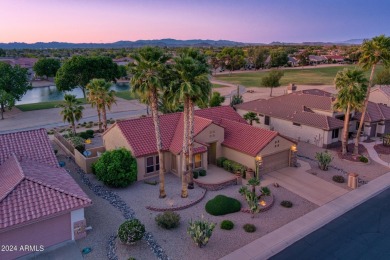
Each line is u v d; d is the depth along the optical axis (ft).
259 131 110.63
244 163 106.32
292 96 173.58
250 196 79.97
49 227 65.10
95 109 227.20
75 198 67.67
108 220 76.84
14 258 62.28
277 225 75.20
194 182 96.32
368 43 113.19
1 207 61.77
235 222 76.33
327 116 140.36
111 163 92.43
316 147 135.95
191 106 84.99
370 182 100.27
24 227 62.23
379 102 179.93
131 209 82.33
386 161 119.24
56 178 76.38
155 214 80.12
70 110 144.05
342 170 110.01
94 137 153.38
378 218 78.54
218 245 67.31
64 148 130.41
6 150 86.33
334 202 86.79
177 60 76.74
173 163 104.63
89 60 252.83
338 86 120.98
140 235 66.23
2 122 189.67
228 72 500.33
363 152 129.29
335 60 622.13
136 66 76.59
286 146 109.91
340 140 139.54
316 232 72.49
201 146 104.94
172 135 108.68
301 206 84.48
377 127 150.41
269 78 274.57
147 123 108.68
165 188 94.17
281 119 153.89
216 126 110.52
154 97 79.05
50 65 396.98
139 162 98.73
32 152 87.92
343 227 74.54
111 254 64.03
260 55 540.93
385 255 64.18
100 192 91.86
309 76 415.23
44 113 215.51
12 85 222.69
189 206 83.71
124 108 228.84
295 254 64.59
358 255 64.23
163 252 64.80
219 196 83.51
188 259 62.80
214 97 190.39
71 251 64.75
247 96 274.77
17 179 68.74
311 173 106.83
